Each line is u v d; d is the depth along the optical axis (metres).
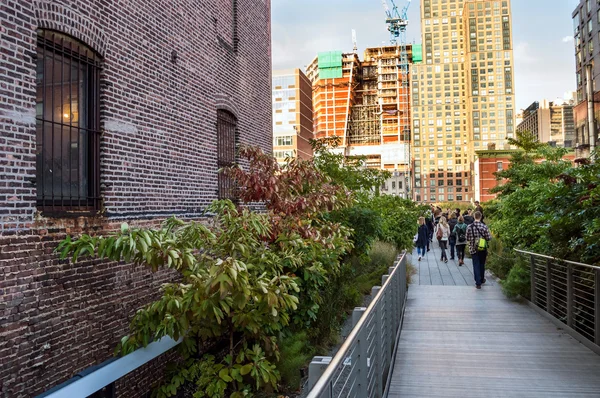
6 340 5.18
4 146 5.30
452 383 5.85
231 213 6.36
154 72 8.34
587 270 8.41
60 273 5.95
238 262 5.10
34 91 5.75
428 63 176.75
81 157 6.75
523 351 7.17
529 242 12.77
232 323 6.48
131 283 7.32
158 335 5.76
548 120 190.00
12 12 5.45
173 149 8.89
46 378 5.66
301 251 7.65
